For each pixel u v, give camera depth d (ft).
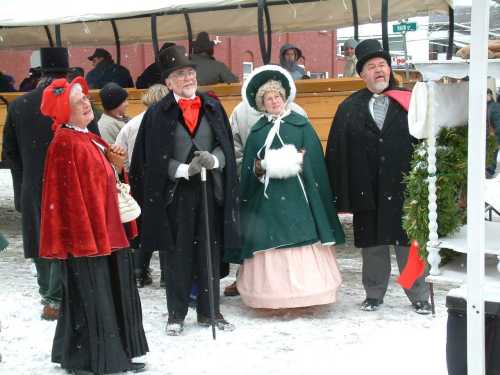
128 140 20.20
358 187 17.57
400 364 14.44
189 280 16.75
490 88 13.21
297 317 17.84
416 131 11.15
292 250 17.51
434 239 11.09
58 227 13.51
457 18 27.43
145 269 21.56
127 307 14.11
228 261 17.89
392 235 17.35
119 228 13.88
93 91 27.76
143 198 17.13
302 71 31.24
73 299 13.92
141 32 36.73
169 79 16.92
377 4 31.58
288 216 17.43
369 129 17.61
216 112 17.12
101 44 38.32
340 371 14.15
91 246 13.35
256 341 16.06
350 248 26.61
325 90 23.07
